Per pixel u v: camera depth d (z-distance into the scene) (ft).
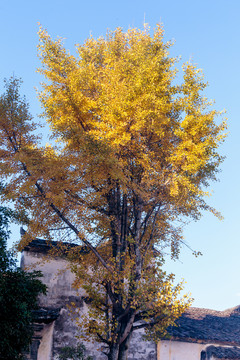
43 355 58.85
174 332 69.92
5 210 47.52
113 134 49.93
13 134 50.34
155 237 57.11
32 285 46.78
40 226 50.96
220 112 54.34
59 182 49.03
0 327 41.37
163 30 58.03
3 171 47.19
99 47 59.88
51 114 54.44
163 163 55.31
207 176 58.34
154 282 48.11
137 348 67.56
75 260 56.95
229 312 87.51
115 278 48.85
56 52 53.98
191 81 55.06
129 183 51.75
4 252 44.80
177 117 56.65
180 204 54.39
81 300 64.49
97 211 53.78
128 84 52.21
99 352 62.03
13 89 50.16
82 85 53.83
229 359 71.31
